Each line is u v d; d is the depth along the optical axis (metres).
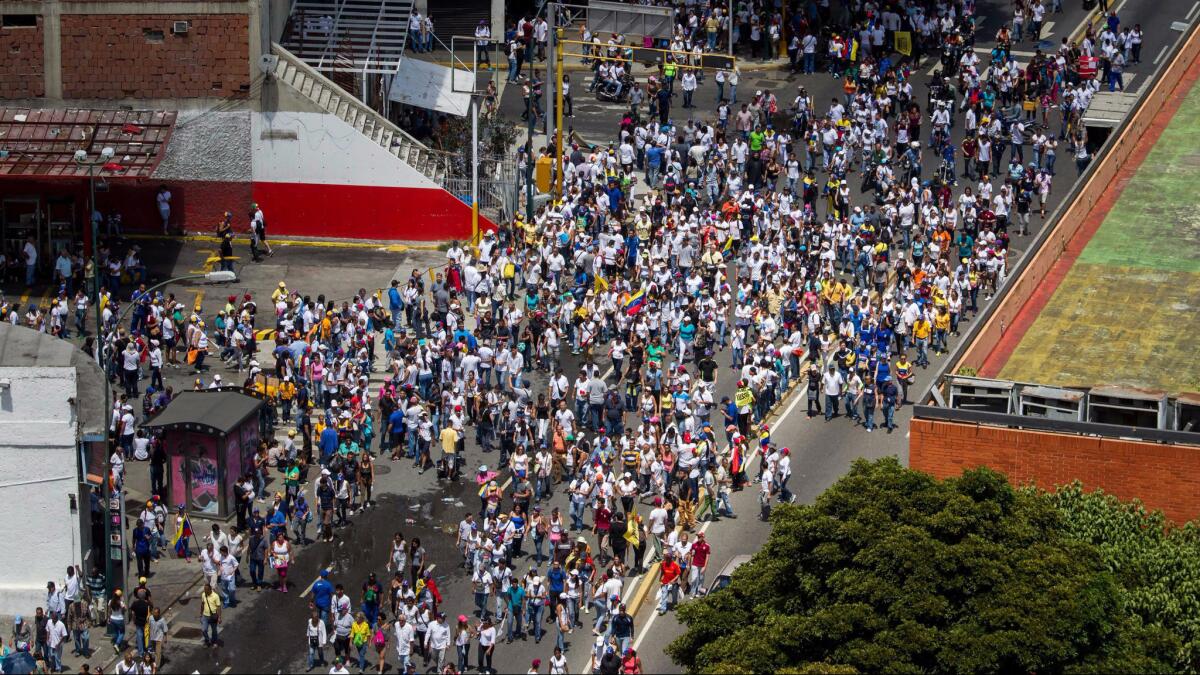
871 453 138.12
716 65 194.75
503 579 117.69
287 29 182.12
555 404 137.50
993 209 171.88
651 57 181.38
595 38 196.38
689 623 107.38
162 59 172.25
